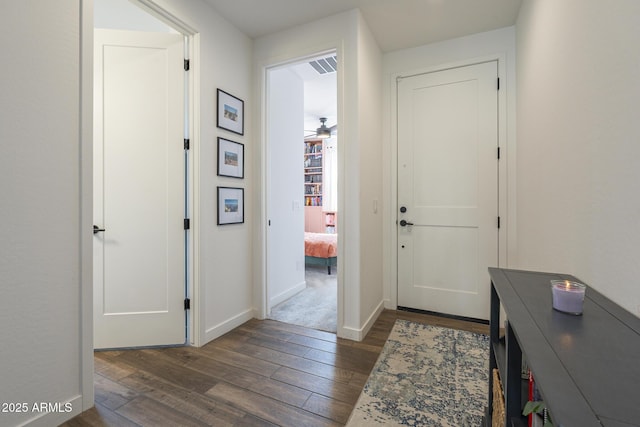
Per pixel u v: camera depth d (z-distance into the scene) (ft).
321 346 7.16
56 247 4.46
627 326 2.35
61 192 4.51
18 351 4.09
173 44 7.00
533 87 6.15
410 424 4.58
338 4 7.25
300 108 11.77
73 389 4.71
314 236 16.16
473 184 8.68
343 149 7.65
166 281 7.08
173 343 7.11
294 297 11.09
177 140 7.06
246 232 8.73
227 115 7.88
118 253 6.87
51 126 4.38
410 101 9.38
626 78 2.72
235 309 8.32
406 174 9.48
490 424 4.17
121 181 6.84
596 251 3.30
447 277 9.08
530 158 6.41
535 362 1.84
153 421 4.65
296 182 11.56
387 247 9.75
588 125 3.51
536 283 3.53
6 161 3.93
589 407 1.43
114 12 7.97
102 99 6.75
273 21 7.95
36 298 4.26
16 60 4.00
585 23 3.61
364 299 7.86
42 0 4.25
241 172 8.45
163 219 7.04
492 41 8.35
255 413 4.84
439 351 6.88
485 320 8.63
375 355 6.71
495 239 8.45
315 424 4.59
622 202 2.79
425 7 7.33
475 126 8.61
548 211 5.08
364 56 7.80
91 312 4.91
